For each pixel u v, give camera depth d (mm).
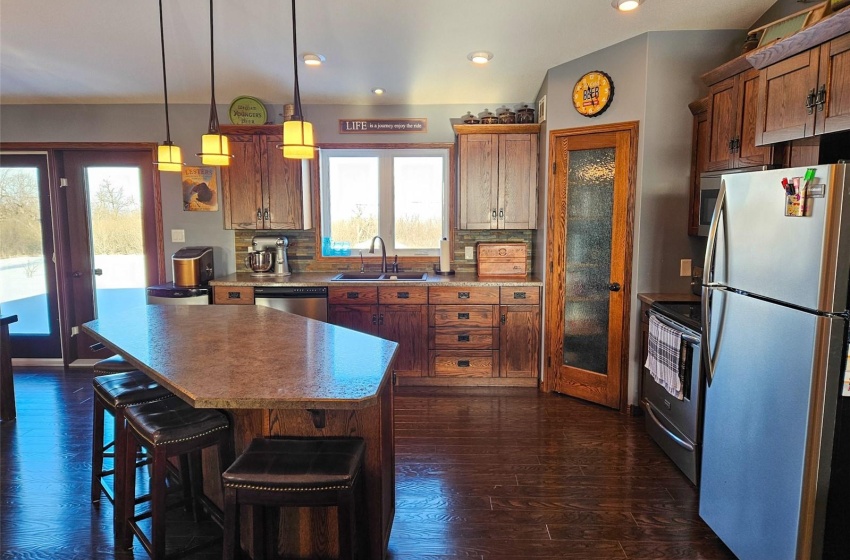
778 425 1815
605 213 3670
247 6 3107
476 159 4293
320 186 4680
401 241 4785
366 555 1969
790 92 2248
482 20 3232
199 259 4293
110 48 3617
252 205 4410
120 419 2184
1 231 4668
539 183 4277
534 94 4371
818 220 1630
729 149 2834
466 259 4730
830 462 1680
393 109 4578
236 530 1652
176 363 1988
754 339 1944
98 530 2303
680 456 2783
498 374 4215
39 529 2307
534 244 4531
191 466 2309
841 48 1930
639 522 2359
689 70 3342
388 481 2166
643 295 3443
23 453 3023
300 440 1877
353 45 3570
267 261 4555
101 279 4781
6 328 3453
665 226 3471
